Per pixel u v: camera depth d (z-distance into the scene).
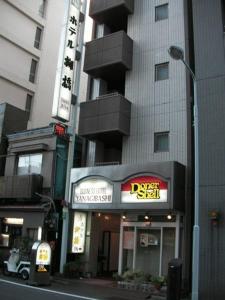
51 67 34.47
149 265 17.34
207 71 16.77
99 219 20.78
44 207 20.55
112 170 18.03
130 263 17.97
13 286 14.83
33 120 32.12
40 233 20.58
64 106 19.80
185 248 16.41
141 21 20.83
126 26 22.47
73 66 20.50
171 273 11.62
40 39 34.03
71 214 19.67
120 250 18.30
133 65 20.36
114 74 21.02
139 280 16.38
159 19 20.31
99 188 18.34
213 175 15.59
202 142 16.16
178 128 18.03
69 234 19.48
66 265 18.66
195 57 17.22
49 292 13.98
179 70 18.75
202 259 15.05
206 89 16.59
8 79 30.77
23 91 32.16
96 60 20.47
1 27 30.53
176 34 19.41
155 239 17.45
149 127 18.92
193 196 16.89
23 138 23.44
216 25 17.14
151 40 20.17
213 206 15.30
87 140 20.97
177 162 16.62
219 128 15.92
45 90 33.66
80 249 19.77
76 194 19.12
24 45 32.25
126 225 18.39
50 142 22.16
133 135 19.31
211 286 14.66
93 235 20.22
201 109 16.50
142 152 18.81
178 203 16.31
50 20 34.88
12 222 22.42
